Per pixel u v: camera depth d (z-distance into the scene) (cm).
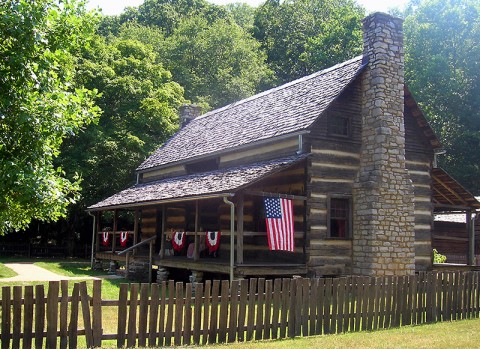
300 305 977
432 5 4022
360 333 1007
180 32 5006
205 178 1891
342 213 1733
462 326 1098
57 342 864
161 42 4784
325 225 1677
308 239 1641
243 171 1702
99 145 2981
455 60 3888
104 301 809
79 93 954
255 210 1870
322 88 1877
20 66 827
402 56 1784
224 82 4478
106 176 3048
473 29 3828
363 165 1745
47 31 902
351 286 1045
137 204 2055
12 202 916
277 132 1761
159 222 2533
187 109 3145
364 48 1816
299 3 5853
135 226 2281
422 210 1884
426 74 3788
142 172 2809
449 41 3912
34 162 877
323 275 1672
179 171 2462
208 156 2133
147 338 838
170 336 851
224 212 2039
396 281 1112
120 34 4975
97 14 966
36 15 841
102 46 3525
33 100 848
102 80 3212
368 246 1652
